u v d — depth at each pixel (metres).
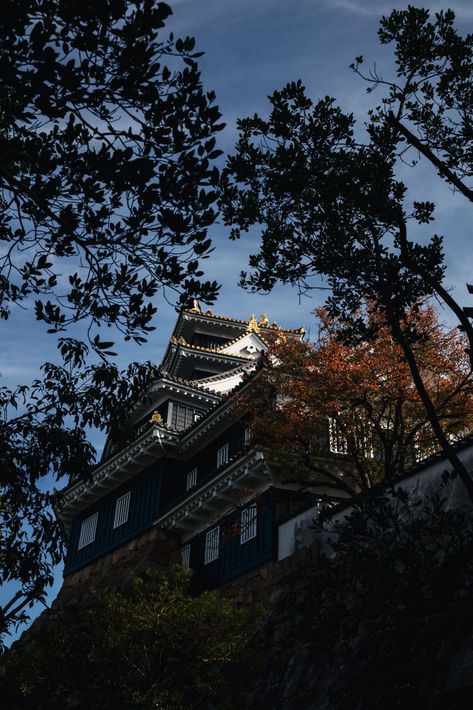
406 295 11.70
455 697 12.49
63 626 18.16
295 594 21.52
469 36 11.70
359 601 16.02
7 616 14.54
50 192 9.60
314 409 23.75
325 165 11.74
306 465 23.95
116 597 18.31
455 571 10.84
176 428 35.69
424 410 23.08
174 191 9.73
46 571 13.95
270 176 11.86
